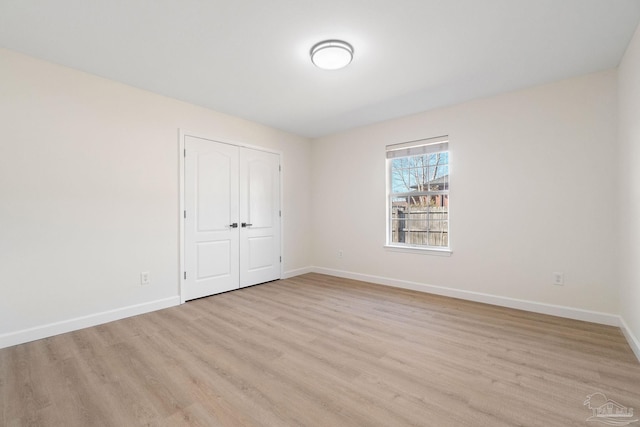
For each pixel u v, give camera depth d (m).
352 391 1.75
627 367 1.99
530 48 2.38
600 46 2.34
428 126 3.83
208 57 2.52
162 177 3.30
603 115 2.73
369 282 4.45
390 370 1.98
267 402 1.65
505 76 2.86
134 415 1.54
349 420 1.50
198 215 3.65
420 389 1.77
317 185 5.18
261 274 4.42
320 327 2.72
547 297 3.03
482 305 3.33
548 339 2.43
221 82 3.00
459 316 2.98
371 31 2.16
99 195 2.84
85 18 2.00
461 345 2.34
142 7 1.89
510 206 3.23
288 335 2.55
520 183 3.17
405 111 3.85
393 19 2.03
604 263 2.74
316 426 1.46
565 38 2.24
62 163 2.63
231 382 1.84
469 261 3.52
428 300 3.53
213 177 3.80
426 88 3.14
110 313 2.89
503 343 2.37
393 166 4.30
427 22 2.06
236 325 2.78
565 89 2.91
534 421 1.49
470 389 1.76
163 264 3.31
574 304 2.88
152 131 3.22
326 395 1.71
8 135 2.38
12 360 2.12
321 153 5.11
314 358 2.14
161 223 3.29
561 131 2.94
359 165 4.58
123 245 3.00
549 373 1.93
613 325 2.68
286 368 2.01
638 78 2.06
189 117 3.55
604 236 2.74
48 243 2.55
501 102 3.28
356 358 2.14
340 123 4.39
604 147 2.73
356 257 4.64
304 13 1.96
